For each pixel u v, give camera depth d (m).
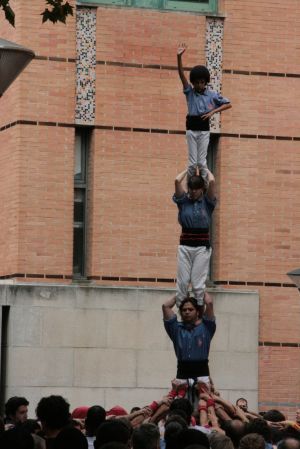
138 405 51.12
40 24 50.75
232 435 27.62
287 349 52.75
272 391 52.59
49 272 50.66
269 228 52.84
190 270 35.78
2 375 50.00
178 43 52.31
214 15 52.62
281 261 52.91
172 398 33.50
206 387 34.16
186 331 34.56
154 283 51.69
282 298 52.78
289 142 53.12
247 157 52.78
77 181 51.59
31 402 50.06
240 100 52.81
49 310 50.25
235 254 52.53
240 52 52.91
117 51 51.72
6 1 32.56
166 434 25.23
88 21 51.50
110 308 50.94
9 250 50.97
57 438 21.30
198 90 36.78
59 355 50.38
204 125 36.72
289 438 23.72
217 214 52.59
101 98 51.50
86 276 51.59
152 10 52.06
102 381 50.78
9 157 51.12
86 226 51.69
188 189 35.78
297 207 53.06
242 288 52.53
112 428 23.22
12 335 49.88
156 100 52.00
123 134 51.66
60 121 50.94
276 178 52.97
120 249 51.53
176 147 52.06
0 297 49.72
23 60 28.83
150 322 51.31
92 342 50.72
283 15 53.16
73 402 50.44
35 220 50.53
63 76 51.03
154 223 51.84
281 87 53.16
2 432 21.77
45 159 50.72
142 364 51.19
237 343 52.19
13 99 50.91
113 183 51.50
